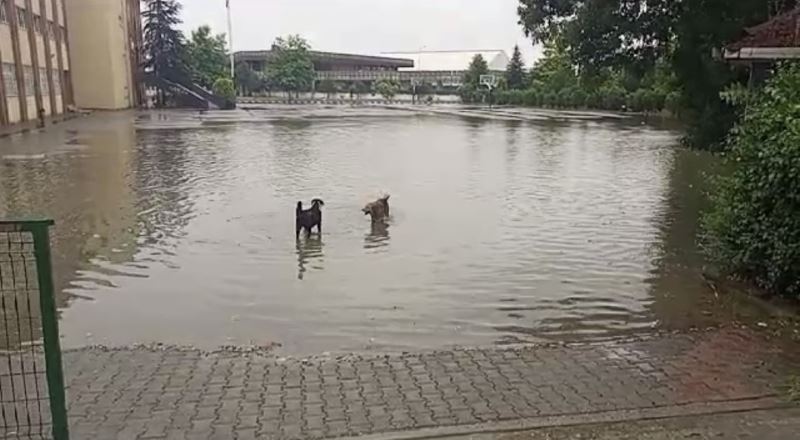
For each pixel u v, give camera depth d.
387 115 45.03
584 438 3.62
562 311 6.53
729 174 7.73
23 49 33.94
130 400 4.14
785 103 6.20
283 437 3.66
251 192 13.54
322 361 4.97
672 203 12.44
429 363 4.86
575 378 4.52
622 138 26.84
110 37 48.53
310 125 34.41
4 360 4.86
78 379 4.50
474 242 9.38
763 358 4.84
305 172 16.59
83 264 8.16
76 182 14.81
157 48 58.00
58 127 31.72
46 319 3.19
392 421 3.85
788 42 11.41
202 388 4.36
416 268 8.05
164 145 23.36
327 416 3.92
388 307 6.65
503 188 14.27
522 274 7.81
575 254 8.71
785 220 6.02
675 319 6.19
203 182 14.87
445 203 12.45
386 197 11.15
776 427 3.71
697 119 20.30
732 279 6.94
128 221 10.68
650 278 7.58
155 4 58.09
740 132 6.77
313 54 92.44
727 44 15.52
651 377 4.52
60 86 41.75
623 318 6.29
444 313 6.48
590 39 18.62
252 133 28.91
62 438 3.33
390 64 109.19
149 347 5.41
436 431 3.71
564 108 56.59
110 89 49.12
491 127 33.56
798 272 6.00
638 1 17.75
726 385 4.34
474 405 4.07
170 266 8.10
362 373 4.65
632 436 3.63
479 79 78.00
